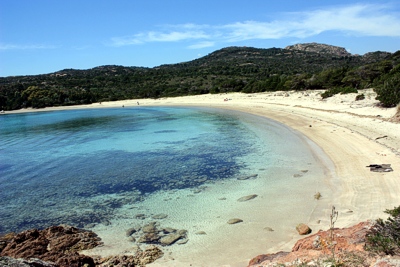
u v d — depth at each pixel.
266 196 14.45
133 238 11.46
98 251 10.71
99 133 38.62
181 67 171.12
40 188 18.06
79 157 25.66
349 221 11.09
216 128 35.78
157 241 11.12
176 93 97.00
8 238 11.87
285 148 23.23
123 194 16.20
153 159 23.12
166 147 27.08
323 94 47.91
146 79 126.44
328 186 14.93
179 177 18.31
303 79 68.50
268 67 139.50
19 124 56.81
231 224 11.98
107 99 102.50
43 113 84.69
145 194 15.98
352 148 20.50
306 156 20.55
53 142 34.19
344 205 12.59
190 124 41.06
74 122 55.22
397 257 6.50
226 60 182.25
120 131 39.09
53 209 14.82
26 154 28.28
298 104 46.31
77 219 13.52
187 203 14.38
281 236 10.78
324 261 6.81
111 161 23.47
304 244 8.62
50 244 10.98
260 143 25.73
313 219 11.73
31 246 10.69
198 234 11.41
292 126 31.95
